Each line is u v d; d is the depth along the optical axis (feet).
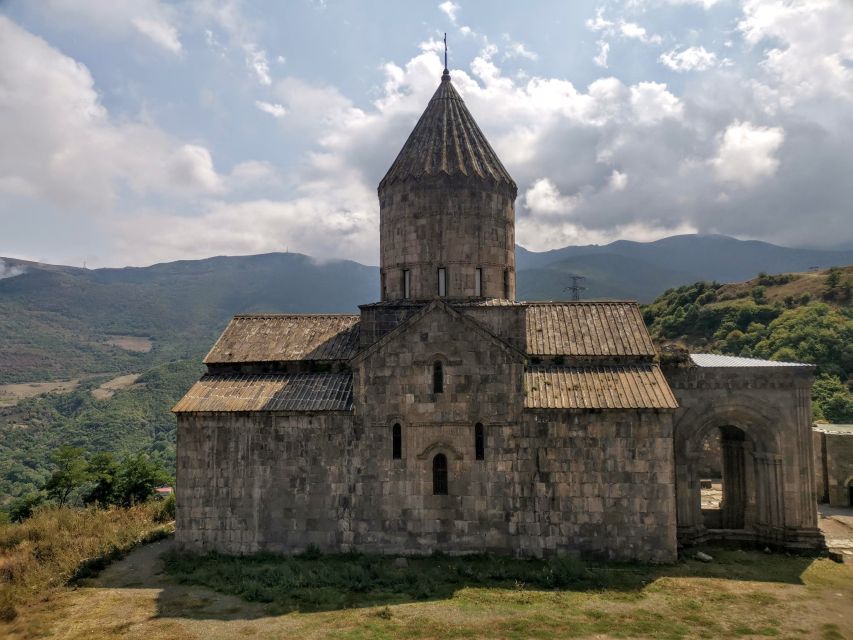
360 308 87.30
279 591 68.49
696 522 84.38
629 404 76.89
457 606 64.03
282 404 82.48
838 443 115.14
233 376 89.76
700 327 254.88
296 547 80.48
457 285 88.38
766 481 84.33
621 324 89.30
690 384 85.25
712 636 57.00
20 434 432.25
